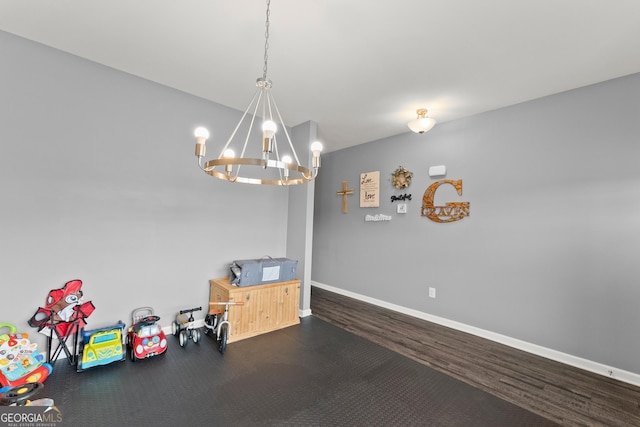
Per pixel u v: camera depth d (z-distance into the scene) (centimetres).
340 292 461
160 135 274
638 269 220
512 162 286
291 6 169
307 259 351
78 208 232
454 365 239
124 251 254
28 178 212
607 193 234
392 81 255
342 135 401
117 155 251
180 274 287
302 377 215
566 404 190
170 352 247
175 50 220
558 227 257
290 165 158
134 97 259
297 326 318
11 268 206
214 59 231
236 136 329
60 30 200
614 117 233
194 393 191
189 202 293
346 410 179
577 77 236
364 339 287
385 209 400
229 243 323
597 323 236
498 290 291
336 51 213
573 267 248
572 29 180
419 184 363
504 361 248
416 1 162
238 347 261
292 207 370
